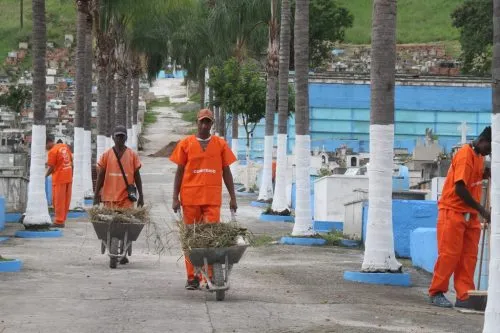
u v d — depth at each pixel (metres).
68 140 123.06
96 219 36.09
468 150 27.80
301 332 22.72
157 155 161.75
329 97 134.25
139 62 152.75
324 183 62.59
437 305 29.03
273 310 26.12
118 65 117.19
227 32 103.19
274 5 84.56
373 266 34.69
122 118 120.38
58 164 56.28
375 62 34.59
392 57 34.69
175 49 132.00
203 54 126.50
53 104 167.25
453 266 28.53
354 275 34.69
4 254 41.47
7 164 77.19
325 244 50.94
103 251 37.06
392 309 27.61
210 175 29.02
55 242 48.47
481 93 136.25
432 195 54.50
